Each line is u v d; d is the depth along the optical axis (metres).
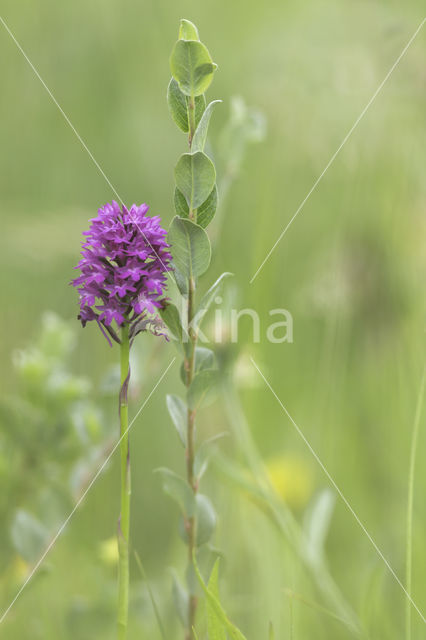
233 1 1.73
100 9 1.58
